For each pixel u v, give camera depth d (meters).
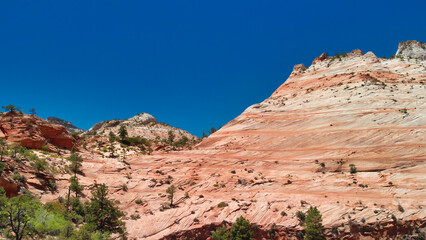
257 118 80.38
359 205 44.16
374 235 40.19
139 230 46.28
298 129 71.06
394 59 94.25
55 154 66.00
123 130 94.44
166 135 132.62
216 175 60.38
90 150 76.38
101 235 39.97
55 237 34.16
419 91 70.31
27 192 45.66
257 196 51.28
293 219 44.06
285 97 89.12
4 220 30.88
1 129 66.31
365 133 61.28
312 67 104.00
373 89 75.19
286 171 57.97
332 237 40.97
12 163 49.81
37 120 71.88
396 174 49.50
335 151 59.81
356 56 100.69
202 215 48.22
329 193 48.97
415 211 41.16
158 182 59.28
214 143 76.56
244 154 68.06
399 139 56.97
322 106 76.31
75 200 47.22
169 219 48.03
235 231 42.19
